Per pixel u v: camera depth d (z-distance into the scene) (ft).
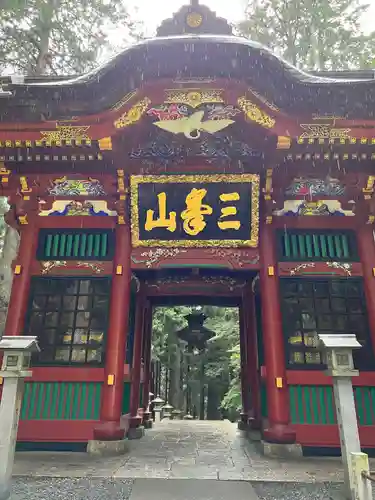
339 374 17.31
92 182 31.19
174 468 21.77
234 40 27.63
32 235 30.68
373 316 28.32
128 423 32.50
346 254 30.30
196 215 29.68
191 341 47.65
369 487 15.34
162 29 34.88
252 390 35.63
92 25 61.36
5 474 15.99
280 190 30.14
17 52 56.95
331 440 25.72
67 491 17.33
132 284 32.53
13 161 29.50
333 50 61.36
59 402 27.02
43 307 29.40
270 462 23.67
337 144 27.30
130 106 27.86
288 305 29.50
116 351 27.66
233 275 33.76
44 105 28.14
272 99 27.96
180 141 29.09
